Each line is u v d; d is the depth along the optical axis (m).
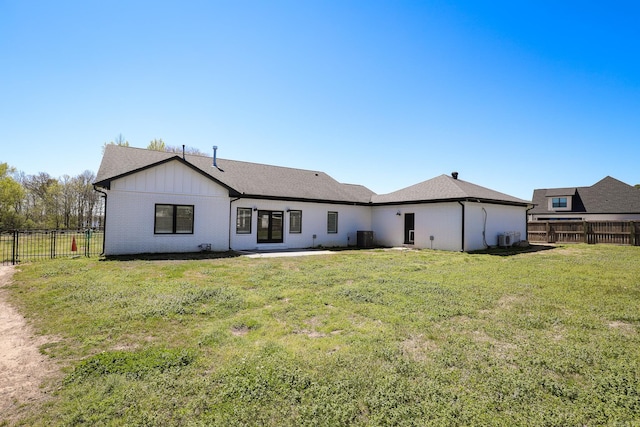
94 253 12.60
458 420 2.37
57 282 6.96
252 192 14.80
